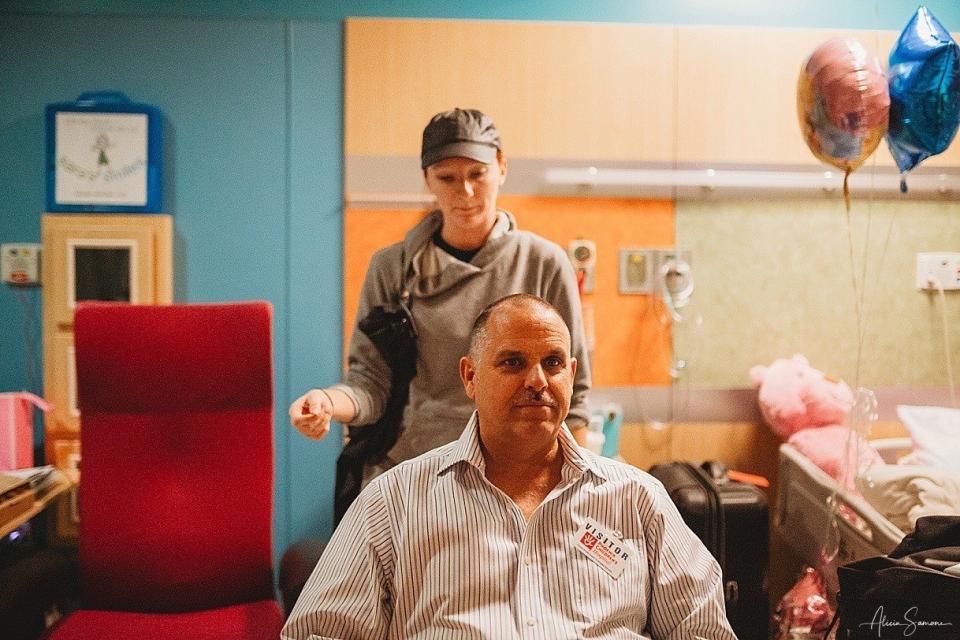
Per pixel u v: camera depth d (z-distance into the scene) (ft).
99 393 6.41
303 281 8.38
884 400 8.84
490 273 6.37
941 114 6.40
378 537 4.84
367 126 8.27
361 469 6.55
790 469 7.93
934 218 8.77
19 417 7.41
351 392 6.17
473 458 4.80
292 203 8.32
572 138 8.41
